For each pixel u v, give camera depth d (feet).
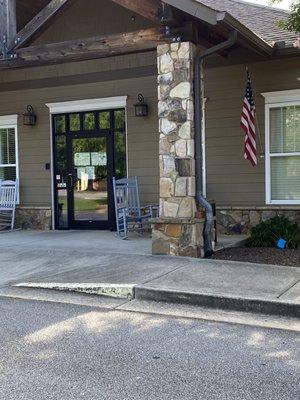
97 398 13.07
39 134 43.52
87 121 41.96
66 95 42.19
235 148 36.65
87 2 40.29
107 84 40.65
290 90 35.09
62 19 40.98
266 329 18.33
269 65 35.63
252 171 36.32
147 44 29.12
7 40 32.55
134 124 39.91
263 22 39.27
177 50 28.25
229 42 27.63
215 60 36.94
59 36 41.16
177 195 28.35
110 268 26.25
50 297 22.75
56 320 19.49
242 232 36.50
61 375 14.49
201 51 30.12
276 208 35.55
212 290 21.57
